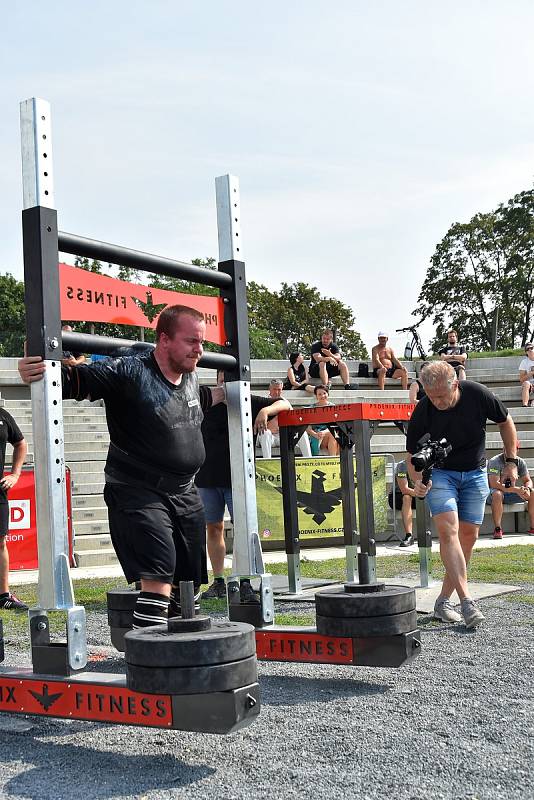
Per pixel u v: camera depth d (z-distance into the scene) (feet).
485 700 12.48
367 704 12.44
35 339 11.44
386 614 13.03
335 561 31.91
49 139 11.73
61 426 11.53
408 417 22.03
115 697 10.60
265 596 14.56
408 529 36.17
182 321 12.29
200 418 12.98
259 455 41.86
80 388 11.86
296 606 21.65
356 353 243.40
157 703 10.23
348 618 13.14
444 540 18.16
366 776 9.40
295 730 11.22
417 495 18.28
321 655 13.58
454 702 12.43
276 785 9.21
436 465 17.75
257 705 10.06
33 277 11.48
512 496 42.19
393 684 13.61
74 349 12.53
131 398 12.14
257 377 62.23
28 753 10.66
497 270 224.94
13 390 55.31
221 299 15.40
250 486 14.99
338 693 13.19
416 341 76.28
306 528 35.68
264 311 233.55
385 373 64.44
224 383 15.26
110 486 12.41
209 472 23.43
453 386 17.71
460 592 17.95
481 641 16.72
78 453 45.06
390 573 27.53
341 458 24.36
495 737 10.69
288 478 23.29
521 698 12.58
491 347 224.94
